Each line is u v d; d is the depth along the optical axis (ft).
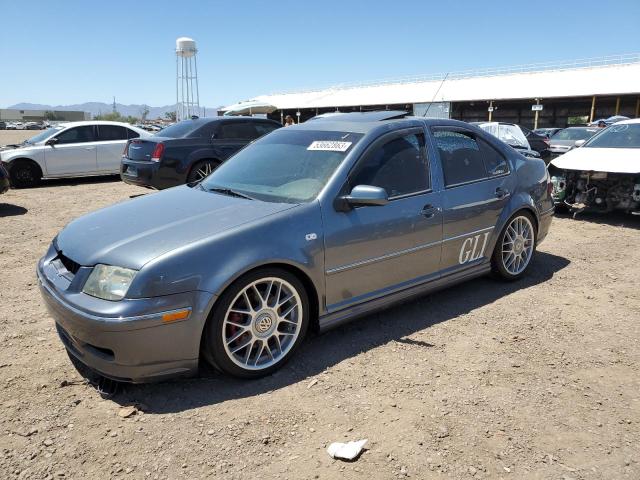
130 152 30.17
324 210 11.27
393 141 13.03
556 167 26.53
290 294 10.85
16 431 8.84
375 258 12.15
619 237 22.75
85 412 9.41
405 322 13.38
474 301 14.90
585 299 15.16
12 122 333.01
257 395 9.95
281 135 14.66
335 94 193.06
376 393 10.03
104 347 9.22
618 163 24.17
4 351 11.78
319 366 11.06
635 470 8.02
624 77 112.16
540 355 11.68
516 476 7.84
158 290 9.20
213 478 7.77
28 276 17.30
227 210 11.19
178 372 9.69
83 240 10.57
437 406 9.61
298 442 8.59
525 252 16.71
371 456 8.25
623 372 11.00
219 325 9.80
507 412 9.46
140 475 7.83
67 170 40.73
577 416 9.39
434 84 157.58
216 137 30.30
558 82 122.72
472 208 14.34
